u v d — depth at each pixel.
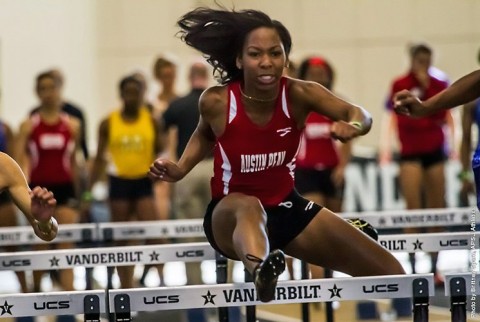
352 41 42.06
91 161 26.67
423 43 24.86
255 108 13.01
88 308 11.83
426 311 12.14
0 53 37.84
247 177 13.27
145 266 22.11
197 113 24.58
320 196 23.16
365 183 30.23
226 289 12.02
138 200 24.33
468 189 23.19
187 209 25.64
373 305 22.69
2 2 37.84
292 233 13.41
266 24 12.94
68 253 14.74
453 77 42.03
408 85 24.86
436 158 24.41
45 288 23.95
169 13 40.88
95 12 40.38
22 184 12.48
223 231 13.01
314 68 21.84
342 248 13.41
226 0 41.25
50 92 23.72
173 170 13.44
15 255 14.70
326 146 22.98
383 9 42.00
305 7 41.91
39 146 23.73
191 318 21.81
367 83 42.03
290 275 20.41
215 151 13.44
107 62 40.62
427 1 41.94
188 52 40.84
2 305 11.77
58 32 38.81
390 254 13.55
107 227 17.17
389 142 29.66
